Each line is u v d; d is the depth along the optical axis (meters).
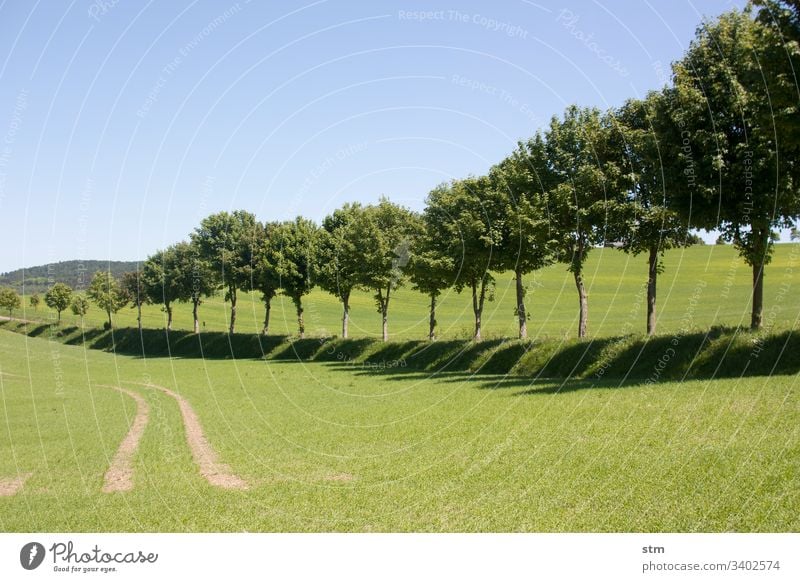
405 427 31.73
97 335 123.94
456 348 59.81
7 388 57.06
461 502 18.78
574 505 17.50
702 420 24.66
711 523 15.20
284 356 83.50
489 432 28.28
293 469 24.50
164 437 32.38
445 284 63.38
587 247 45.97
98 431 35.09
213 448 29.23
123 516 19.03
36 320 152.75
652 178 39.38
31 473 25.64
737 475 17.92
